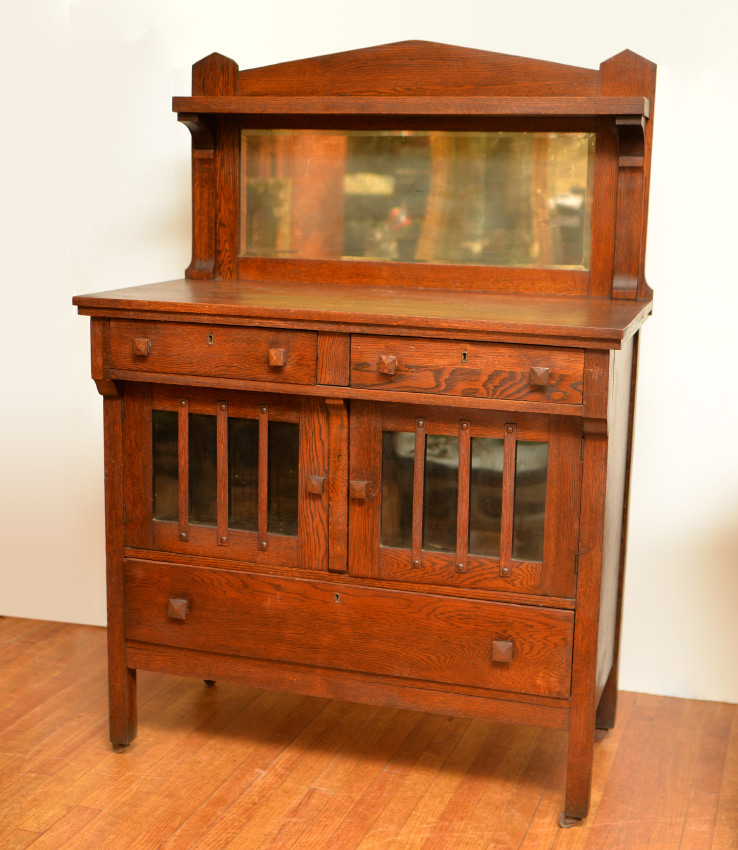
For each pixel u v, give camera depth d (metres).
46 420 3.24
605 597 2.38
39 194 3.14
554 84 2.54
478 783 2.44
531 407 2.12
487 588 2.25
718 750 2.62
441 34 2.85
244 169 2.79
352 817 2.29
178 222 3.08
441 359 2.16
